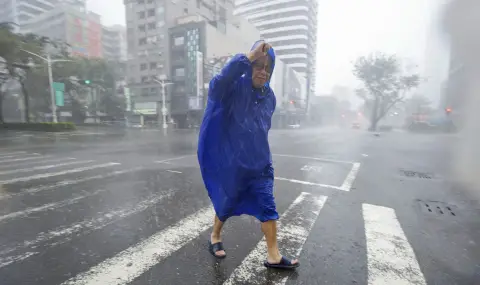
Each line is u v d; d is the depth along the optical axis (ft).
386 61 129.18
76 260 7.28
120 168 20.95
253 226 9.78
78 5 259.80
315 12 281.13
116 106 136.77
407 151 37.63
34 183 15.88
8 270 6.77
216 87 6.34
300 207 12.25
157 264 7.12
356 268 7.06
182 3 150.30
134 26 150.00
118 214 10.89
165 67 141.08
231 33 150.30
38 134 69.41
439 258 7.70
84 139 53.16
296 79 197.06
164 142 46.29
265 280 6.47
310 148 40.83
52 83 83.92
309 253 7.86
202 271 6.81
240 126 6.52
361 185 16.92
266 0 265.75
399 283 6.42
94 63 126.21
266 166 6.96
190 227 9.62
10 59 82.58
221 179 6.85
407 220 10.78
